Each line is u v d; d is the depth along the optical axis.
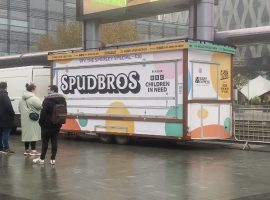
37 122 12.71
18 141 17.30
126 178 9.37
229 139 15.70
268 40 22.34
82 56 17.06
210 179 9.28
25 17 60.19
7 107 13.13
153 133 14.98
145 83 15.19
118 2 20.22
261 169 10.61
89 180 9.14
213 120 15.02
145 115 15.17
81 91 17.17
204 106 14.71
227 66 15.58
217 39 22.86
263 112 15.41
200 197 7.61
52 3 62.31
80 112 17.20
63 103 11.05
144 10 19.55
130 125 15.61
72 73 17.48
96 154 13.26
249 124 15.62
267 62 66.19
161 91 14.77
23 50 59.94
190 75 14.27
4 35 58.50
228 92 15.58
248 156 13.02
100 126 16.53
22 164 11.24
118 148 14.93
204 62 14.70
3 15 58.44
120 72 15.89
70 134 18.88
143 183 8.84
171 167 10.84
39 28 61.28
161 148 14.97
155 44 14.84
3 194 7.84
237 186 8.56
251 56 77.94
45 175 9.70
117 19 21.62
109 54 16.16
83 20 22.02
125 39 45.38
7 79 20.25
